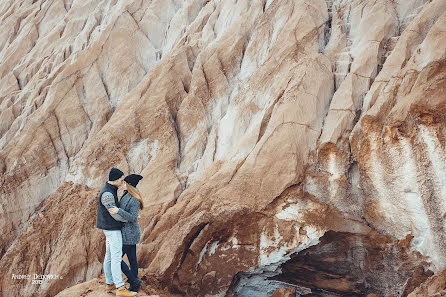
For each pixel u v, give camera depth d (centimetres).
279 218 727
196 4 1180
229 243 732
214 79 956
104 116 1006
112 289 603
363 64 816
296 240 715
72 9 1328
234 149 808
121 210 562
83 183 905
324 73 822
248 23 1023
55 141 979
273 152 755
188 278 718
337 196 730
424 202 671
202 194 763
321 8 968
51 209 885
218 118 923
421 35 806
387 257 704
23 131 985
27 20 1403
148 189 838
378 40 852
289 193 734
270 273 765
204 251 732
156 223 792
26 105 1088
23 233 863
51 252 836
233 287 756
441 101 665
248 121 855
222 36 1017
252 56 971
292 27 926
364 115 727
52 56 1227
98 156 916
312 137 764
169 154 874
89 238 821
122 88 1050
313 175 745
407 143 687
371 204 720
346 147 748
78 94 1031
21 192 927
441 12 813
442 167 659
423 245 675
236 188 747
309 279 770
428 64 712
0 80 1233
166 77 966
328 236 719
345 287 753
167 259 708
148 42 1119
